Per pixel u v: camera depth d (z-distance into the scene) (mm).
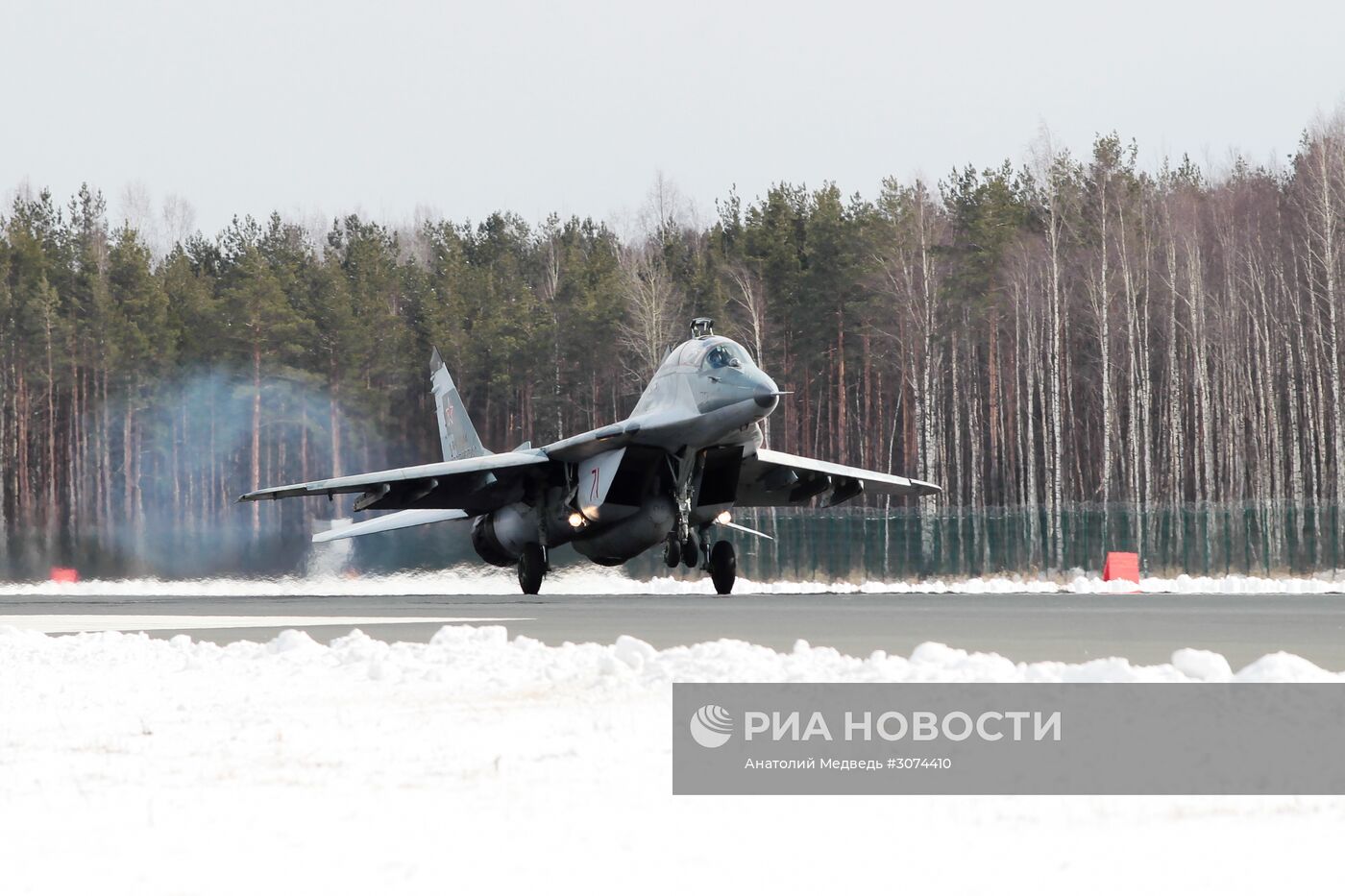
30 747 35062
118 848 23516
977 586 146375
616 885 20906
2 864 22609
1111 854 22078
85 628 83500
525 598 118000
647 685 42562
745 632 68375
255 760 32094
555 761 31250
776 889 20547
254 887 21078
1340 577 182000
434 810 26172
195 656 55406
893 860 22156
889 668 42906
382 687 46000
